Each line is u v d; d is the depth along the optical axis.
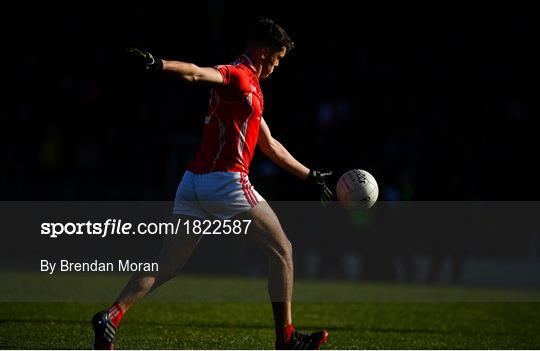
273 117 70.62
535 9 79.25
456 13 78.06
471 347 26.81
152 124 72.44
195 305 36.41
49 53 76.62
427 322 33.31
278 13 76.62
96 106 73.25
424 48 76.88
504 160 74.31
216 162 20.75
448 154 59.50
